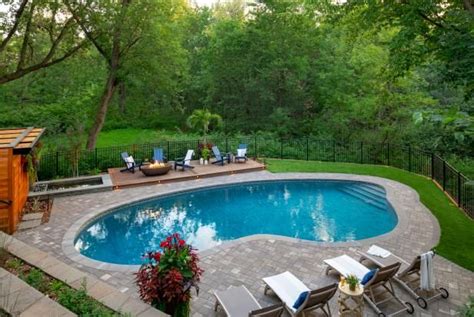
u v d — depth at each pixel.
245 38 26.19
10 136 11.04
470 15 8.59
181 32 25.06
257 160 19.62
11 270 5.95
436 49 10.87
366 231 11.11
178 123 35.75
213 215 12.84
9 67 17.52
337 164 19.25
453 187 13.39
